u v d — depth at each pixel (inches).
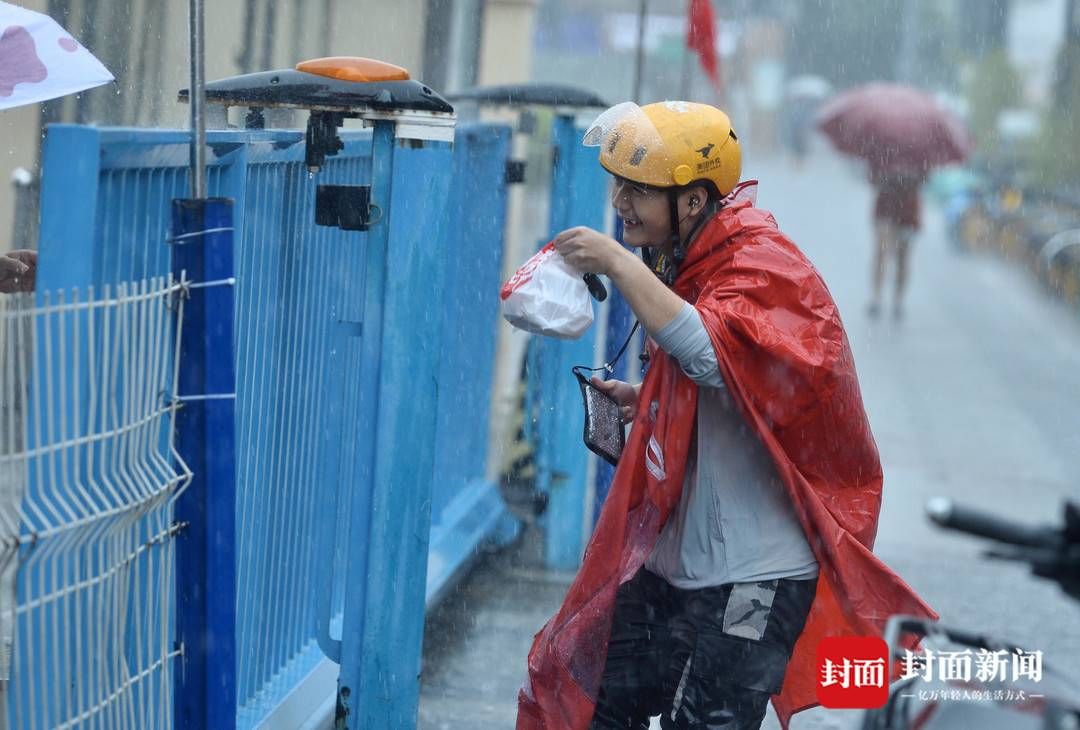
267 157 385.7
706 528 348.8
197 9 293.7
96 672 278.5
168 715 317.1
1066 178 3041.3
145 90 859.4
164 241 320.2
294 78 362.6
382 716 392.2
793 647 349.1
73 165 266.2
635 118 345.1
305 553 454.6
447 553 613.0
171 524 309.3
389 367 377.4
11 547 246.4
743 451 346.6
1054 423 1093.1
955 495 853.2
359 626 389.4
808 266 340.8
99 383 272.1
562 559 690.2
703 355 328.8
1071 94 3159.5
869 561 346.0
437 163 371.6
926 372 1302.9
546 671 363.9
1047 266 2006.6
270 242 394.0
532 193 1007.0
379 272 374.6
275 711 413.1
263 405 398.9
